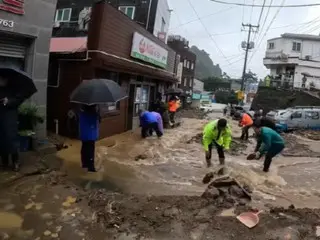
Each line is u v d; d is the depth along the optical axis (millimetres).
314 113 24406
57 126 11852
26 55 9477
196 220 5535
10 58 9203
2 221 5367
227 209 6027
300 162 11695
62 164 8609
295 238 5125
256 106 39562
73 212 5801
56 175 7621
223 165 9984
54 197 6363
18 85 7301
